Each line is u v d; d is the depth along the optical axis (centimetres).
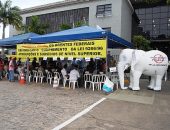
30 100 977
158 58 1306
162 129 638
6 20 3584
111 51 2644
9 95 1088
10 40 1719
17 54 1661
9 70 1669
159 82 1334
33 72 1639
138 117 750
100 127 641
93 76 1322
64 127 632
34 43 1531
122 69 1334
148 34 3666
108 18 2991
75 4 3291
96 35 1232
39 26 3525
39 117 724
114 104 930
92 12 3120
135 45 2859
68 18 3384
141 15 3719
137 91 1275
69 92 1208
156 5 3581
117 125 662
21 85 1454
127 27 3259
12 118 705
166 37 3538
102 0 3034
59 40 1371
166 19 3525
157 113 805
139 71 1295
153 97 1102
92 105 903
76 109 838
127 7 3256
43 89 1298
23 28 3709
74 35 1306
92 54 1245
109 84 1195
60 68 1558
